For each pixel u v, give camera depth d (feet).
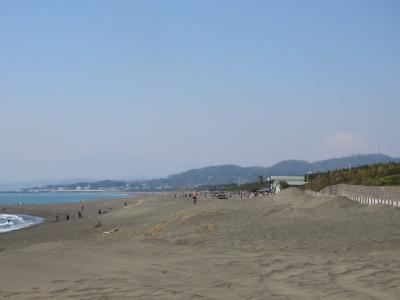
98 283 28.60
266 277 28.35
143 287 27.17
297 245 45.50
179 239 56.85
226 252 40.83
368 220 66.03
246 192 434.30
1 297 25.26
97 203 453.58
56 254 40.75
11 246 111.65
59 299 24.85
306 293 23.75
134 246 47.16
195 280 28.71
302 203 134.10
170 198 353.10
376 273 26.50
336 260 31.71
